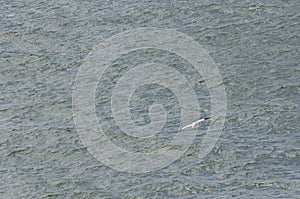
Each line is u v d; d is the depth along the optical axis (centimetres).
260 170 19000
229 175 18862
